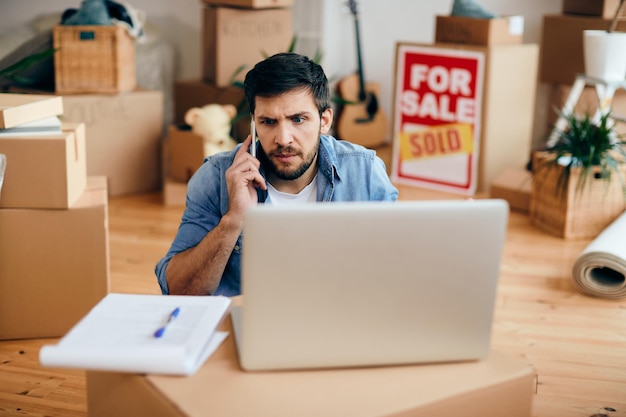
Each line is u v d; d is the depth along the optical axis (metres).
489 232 1.34
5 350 2.63
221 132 4.21
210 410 1.27
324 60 5.53
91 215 2.63
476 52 4.34
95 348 1.35
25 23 5.09
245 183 1.81
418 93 4.61
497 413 1.40
